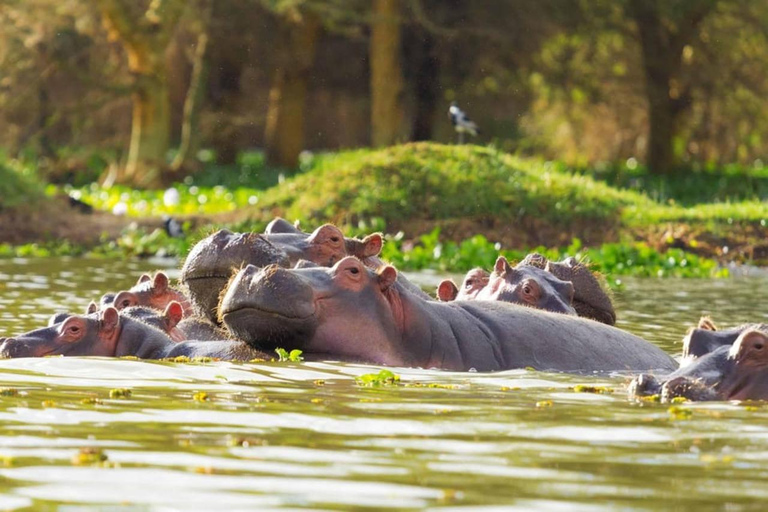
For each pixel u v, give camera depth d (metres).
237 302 23.61
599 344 27.11
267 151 137.12
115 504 12.98
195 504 13.05
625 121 143.88
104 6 111.12
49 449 15.70
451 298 30.81
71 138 132.00
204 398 19.83
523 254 61.16
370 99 140.12
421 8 117.81
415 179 71.00
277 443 16.25
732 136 137.50
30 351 25.00
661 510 13.02
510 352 25.94
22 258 65.06
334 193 71.25
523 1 121.75
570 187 71.44
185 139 123.31
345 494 13.55
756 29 124.88
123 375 22.28
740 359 21.30
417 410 19.08
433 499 13.36
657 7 120.25
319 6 113.56
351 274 24.58
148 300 29.25
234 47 129.88
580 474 14.62
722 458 15.61
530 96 142.12
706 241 66.06
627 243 65.56
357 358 24.16
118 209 80.38
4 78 113.88
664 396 20.75
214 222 73.56
